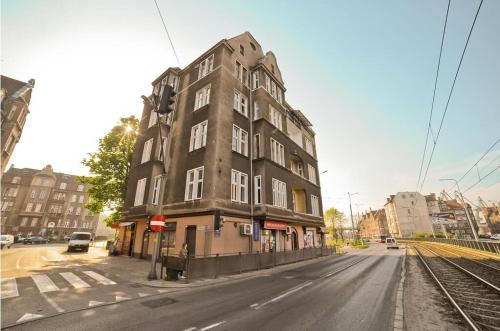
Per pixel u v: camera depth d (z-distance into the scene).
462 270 13.62
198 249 14.23
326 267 16.14
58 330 5.25
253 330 5.23
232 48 19.73
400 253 28.06
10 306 6.70
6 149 25.12
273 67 25.33
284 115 23.91
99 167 26.81
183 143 18.61
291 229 21.27
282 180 20.05
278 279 11.49
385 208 98.44
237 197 16.39
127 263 16.17
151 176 18.88
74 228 61.41
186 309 6.75
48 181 60.47
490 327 5.48
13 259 17.09
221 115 16.72
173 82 22.72
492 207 76.19
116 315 6.23
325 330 5.20
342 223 74.50
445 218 58.22
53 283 9.58
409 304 7.20
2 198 54.25
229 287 9.67
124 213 21.09
